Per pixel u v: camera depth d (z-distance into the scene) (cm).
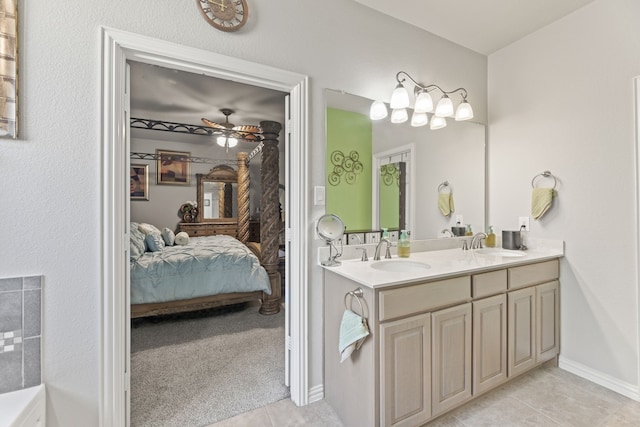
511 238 228
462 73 242
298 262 172
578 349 202
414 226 223
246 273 308
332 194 185
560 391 183
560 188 210
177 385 190
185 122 403
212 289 295
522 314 187
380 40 201
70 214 123
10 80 112
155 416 161
